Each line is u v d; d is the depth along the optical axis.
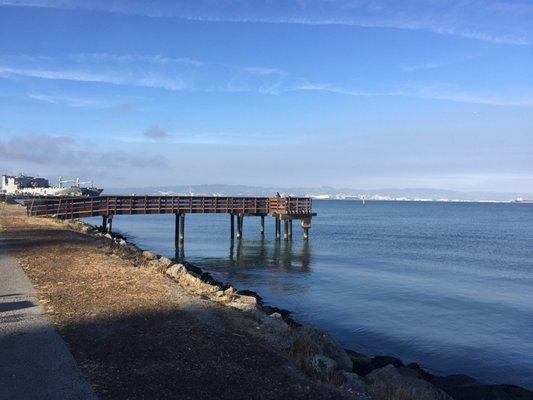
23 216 40.81
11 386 6.80
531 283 30.33
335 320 20.69
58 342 8.77
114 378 7.19
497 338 18.70
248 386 7.25
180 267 17.14
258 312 12.43
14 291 12.92
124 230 72.25
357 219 116.19
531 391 13.02
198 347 8.81
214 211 45.97
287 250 45.62
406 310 22.66
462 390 12.55
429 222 107.88
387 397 8.54
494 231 79.44
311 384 7.66
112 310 11.11
